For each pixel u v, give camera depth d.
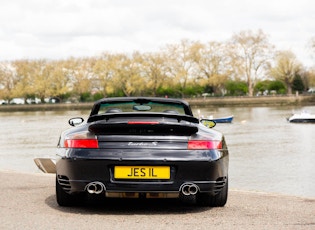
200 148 5.11
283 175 19.81
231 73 111.50
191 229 4.63
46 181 8.16
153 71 118.56
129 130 5.09
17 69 139.38
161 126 5.04
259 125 55.22
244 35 112.25
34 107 135.88
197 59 114.69
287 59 112.62
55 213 5.37
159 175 5.04
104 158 5.00
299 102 111.19
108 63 126.94
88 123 5.52
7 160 26.67
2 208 5.68
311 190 16.39
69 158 5.07
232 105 115.25
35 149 32.94
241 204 6.18
